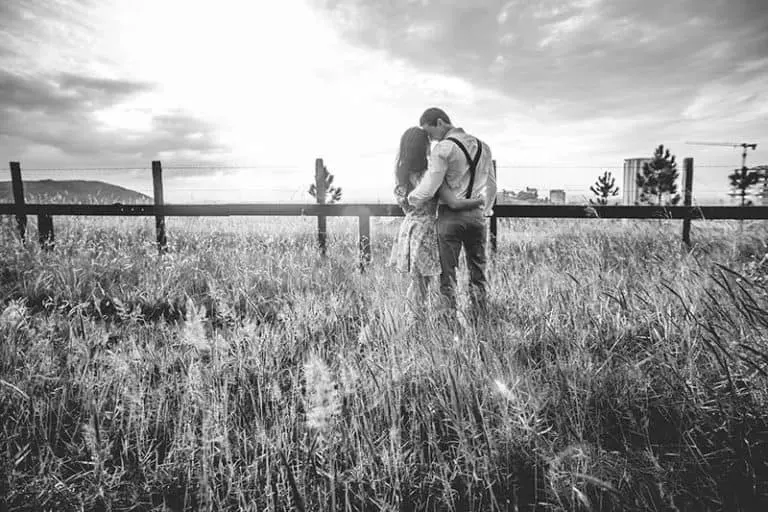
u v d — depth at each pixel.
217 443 2.09
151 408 2.45
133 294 4.59
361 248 6.04
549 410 2.19
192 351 2.75
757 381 2.09
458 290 3.08
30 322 3.36
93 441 1.86
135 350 2.81
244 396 2.58
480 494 1.76
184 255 5.82
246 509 1.70
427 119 3.77
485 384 2.28
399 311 3.28
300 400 2.46
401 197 3.84
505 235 7.22
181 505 1.82
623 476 1.73
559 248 6.10
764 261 3.15
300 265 5.36
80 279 4.98
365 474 1.87
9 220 7.20
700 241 5.82
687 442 1.98
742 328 2.46
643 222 7.02
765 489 1.65
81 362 2.78
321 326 3.62
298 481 1.82
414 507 1.77
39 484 1.86
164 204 6.78
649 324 2.90
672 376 2.31
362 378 2.47
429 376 2.48
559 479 1.72
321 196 6.65
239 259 5.60
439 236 3.62
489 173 3.80
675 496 1.68
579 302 3.30
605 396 2.30
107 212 6.90
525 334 2.90
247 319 3.00
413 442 2.08
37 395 2.56
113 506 1.80
